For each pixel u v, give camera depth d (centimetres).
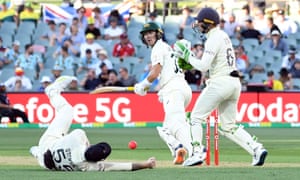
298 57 8969
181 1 9444
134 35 9031
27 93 7894
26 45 8625
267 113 7938
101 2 9506
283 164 4247
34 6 10031
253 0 9500
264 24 9206
